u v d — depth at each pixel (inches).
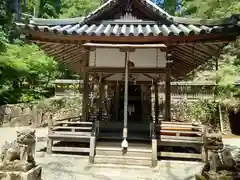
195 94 587.5
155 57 297.7
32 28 216.5
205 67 576.7
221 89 484.1
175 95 601.0
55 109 595.2
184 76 500.1
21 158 147.9
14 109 539.2
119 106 431.8
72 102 610.5
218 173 144.0
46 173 202.4
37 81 644.7
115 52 299.9
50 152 267.1
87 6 812.6
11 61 562.9
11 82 615.2
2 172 140.6
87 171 212.7
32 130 155.3
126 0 283.9
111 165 231.6
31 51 661.9
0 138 362.6
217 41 219.8
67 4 889.5
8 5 799.1
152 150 236.4
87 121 302.2
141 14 287.1
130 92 446.9
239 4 267.1
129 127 359.9
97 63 301.3
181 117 548.7
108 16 287.0
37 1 900.0
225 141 415.8
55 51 293.0
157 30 246.4
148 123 378.9
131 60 298.7
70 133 271.7
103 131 333.4
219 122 522.0
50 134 269.7
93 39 229.3
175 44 233.6
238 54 298.5
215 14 277.4
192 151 295.4
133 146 257.6
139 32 222.4
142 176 203.0
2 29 656.4
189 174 210.1
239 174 142.2
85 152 275.1
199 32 209.0
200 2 286.8
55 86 650.2
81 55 331.3
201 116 529.3
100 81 404.8
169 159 260.8
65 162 239.1
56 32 220.5
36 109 568.4
